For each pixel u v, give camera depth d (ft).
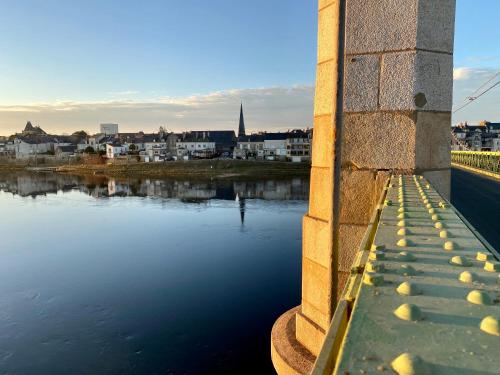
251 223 143.84
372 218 11.87
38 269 95.45
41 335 60.18
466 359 3.66
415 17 19.29
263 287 79.51
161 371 50.06
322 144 21.71
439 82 20.18
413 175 19.04
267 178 305.73
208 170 354.33
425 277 6.20
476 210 54.80
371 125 20.38
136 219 158.71
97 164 451.53
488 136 416.87
